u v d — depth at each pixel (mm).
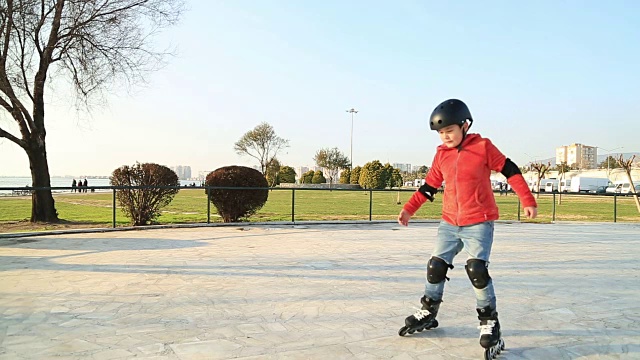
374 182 52656
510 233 11414
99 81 14344
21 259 6535
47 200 13492
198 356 2918
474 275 2928
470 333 3459
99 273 5566
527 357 3012
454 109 3002
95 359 2854
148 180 11430
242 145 70688
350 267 6121
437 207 24141
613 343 3295
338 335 3377
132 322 3639
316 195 43156
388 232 10711
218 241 8664
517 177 2951
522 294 4828
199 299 4371
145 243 8305
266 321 3703
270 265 6191
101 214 17156
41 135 13508
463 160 3035
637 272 6137
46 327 3500
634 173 68125
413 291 4801
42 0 13344
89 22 13625
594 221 15234
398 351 3062
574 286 5238
